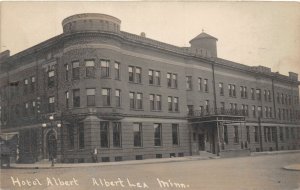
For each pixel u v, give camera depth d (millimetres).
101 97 36938
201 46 50719
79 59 37188
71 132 37844
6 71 44719
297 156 40281
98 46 37062
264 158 38094
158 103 43688
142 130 41094
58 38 38250
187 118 46812
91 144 35938
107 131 37469
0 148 34188
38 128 41719
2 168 32281
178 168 27234
